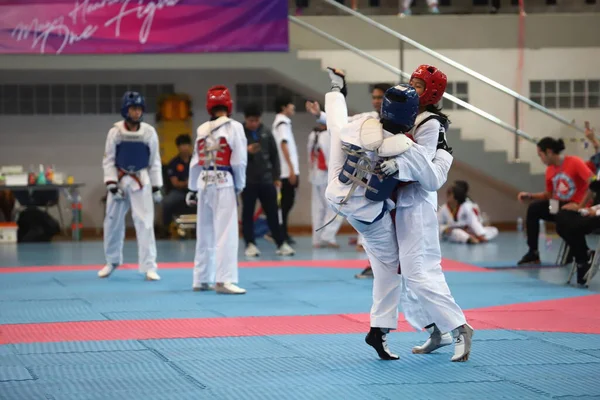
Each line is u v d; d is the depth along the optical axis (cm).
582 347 774
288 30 1877
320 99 2000
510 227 2195
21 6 1814
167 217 1977
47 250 1745
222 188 1130
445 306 695
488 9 2223
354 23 2055
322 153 1730
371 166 675
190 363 711
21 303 1052
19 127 2152
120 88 2169
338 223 1756
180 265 1477
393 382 642
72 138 2162
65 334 846
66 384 636
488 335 834
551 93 2139
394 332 854
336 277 1309
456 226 1870
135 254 1667
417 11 2188
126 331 862
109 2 1838
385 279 712
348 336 836
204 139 1134
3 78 2131
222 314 972
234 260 1140
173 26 1855
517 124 1880
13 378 654
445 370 682
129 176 1272
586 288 1182
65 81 2156
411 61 2080
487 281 1255
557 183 1373
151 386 630
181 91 2169
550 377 657
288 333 853
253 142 1588
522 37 2125
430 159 680
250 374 670
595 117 2138
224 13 1864
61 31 1827
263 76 2191
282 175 1769
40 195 1972
